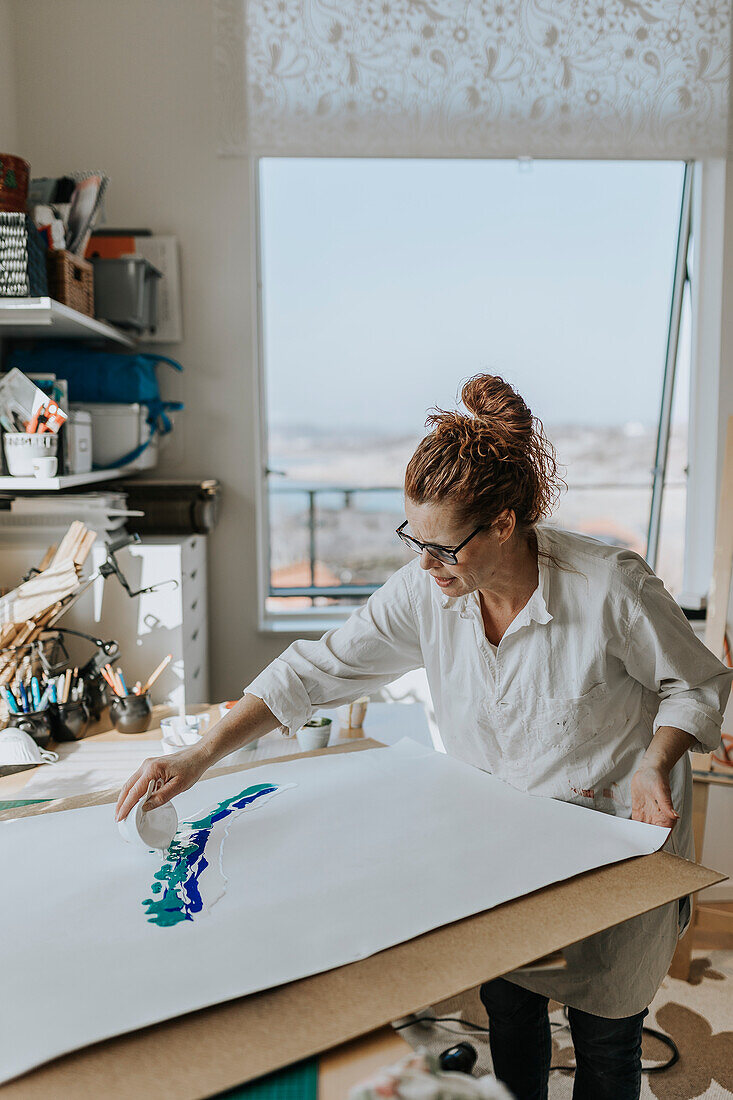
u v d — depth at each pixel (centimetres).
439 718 127
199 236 257
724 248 263
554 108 253
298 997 71
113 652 201
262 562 279
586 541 117
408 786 113
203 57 251
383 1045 67
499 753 122
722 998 210
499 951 77
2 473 195
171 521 238
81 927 81
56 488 189
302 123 251
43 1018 67
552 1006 207
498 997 131
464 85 251
